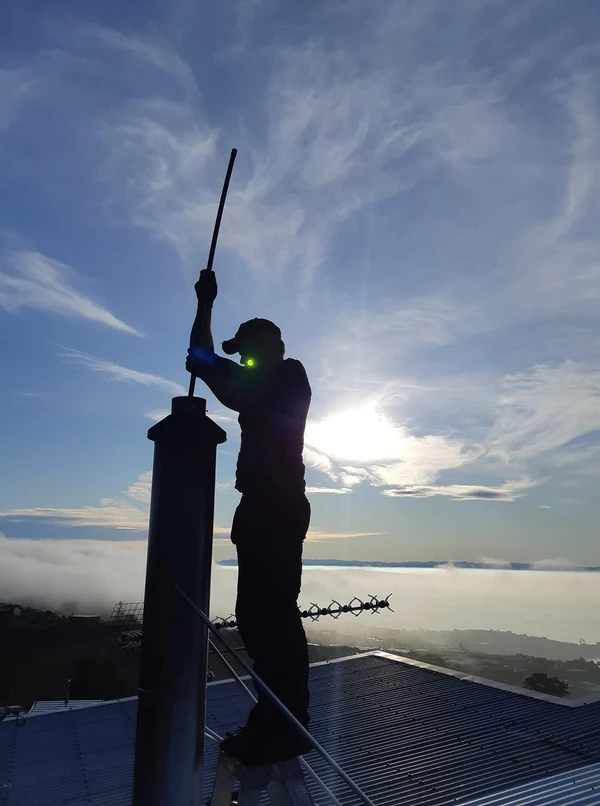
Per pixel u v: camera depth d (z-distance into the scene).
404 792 8.19
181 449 2.65
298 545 2.97
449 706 12.20
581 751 9.46
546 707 11.84
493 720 11.20
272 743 2.68
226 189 3.10
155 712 2.48
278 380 3.03
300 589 3.01
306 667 2.91
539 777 8.53
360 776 8.76
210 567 2.66
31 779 9.46
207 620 2.47
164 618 2.54
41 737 12.08
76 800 8.43
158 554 2.60
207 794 6.81
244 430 3.09
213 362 2.94
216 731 11.04
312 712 12.01
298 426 3.03
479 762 9.18
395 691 13.48
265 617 2.86
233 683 14.66
